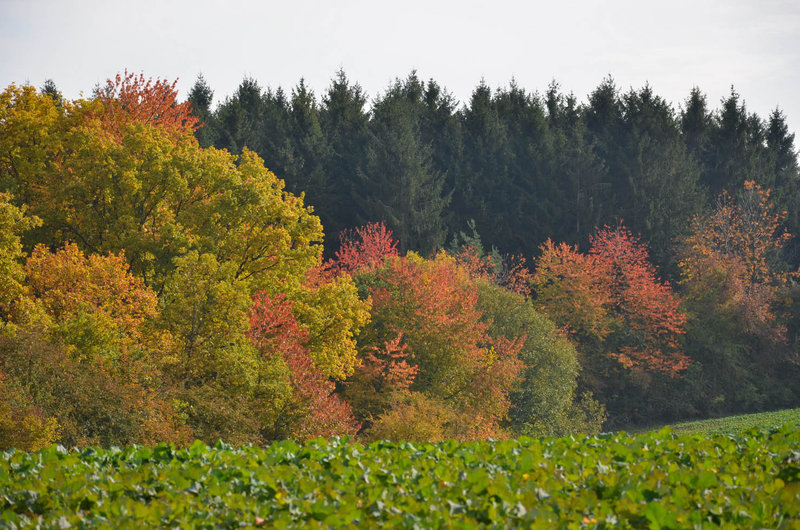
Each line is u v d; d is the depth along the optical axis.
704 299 105.88
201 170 59.91
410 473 14.72
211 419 38.66
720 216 115.94
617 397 99.00
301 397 43.44
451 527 10.54
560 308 100.94
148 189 58.91
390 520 11.10
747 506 11.76
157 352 41.50
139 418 35.53
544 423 72.31
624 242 110.06
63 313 43.06
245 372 41.94
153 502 12.09
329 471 15.33
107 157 57.38
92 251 58.94
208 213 57.97
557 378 75.69
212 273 45.28
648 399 98.50
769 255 119.25
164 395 38.47
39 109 68.00
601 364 98.06
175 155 59.25
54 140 64.12
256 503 12.74
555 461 15.75
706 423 76.81
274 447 18.69
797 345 101.44
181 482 13.97
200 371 43.12
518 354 74.44
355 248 105.50
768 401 98.62
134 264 56.81
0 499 13.18
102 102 73.44
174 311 44.25
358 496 13.19
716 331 102.69
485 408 61.59
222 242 57.00
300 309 53.62
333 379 61.00
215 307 44.41
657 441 18.98
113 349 40.44
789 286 119.56
